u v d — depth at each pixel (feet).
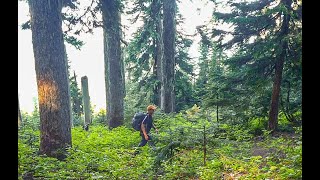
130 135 46.11
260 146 36.60
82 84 63.93
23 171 24.90
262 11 43.78
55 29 31.86
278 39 39.93
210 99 48.37
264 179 22.03
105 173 26.23
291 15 37.45
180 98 80.33
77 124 78.89
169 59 59.82
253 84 44.70
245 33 44.19
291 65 42.32
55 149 31.50
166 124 50.29
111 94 55.98
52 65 31.53
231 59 44.96
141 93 78.89
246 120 46.50
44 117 31.68
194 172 26.43
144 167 28.78
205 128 29.17
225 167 27.09
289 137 38.40
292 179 20.49
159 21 74.64
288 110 46.70
